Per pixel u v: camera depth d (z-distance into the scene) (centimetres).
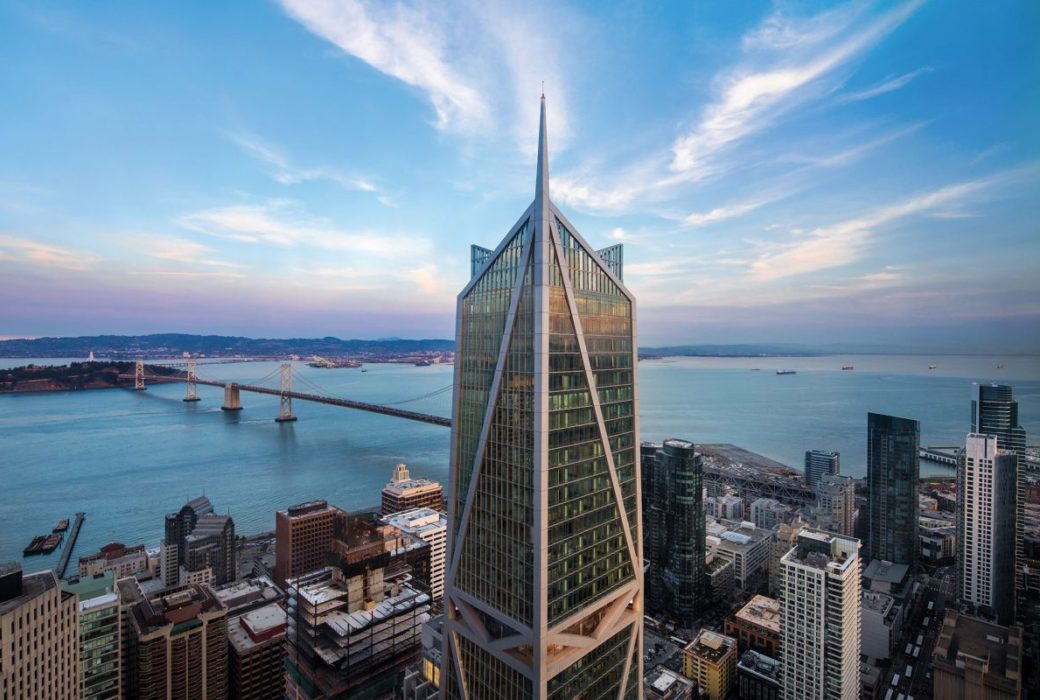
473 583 11344
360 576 19638
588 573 10725
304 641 19100
